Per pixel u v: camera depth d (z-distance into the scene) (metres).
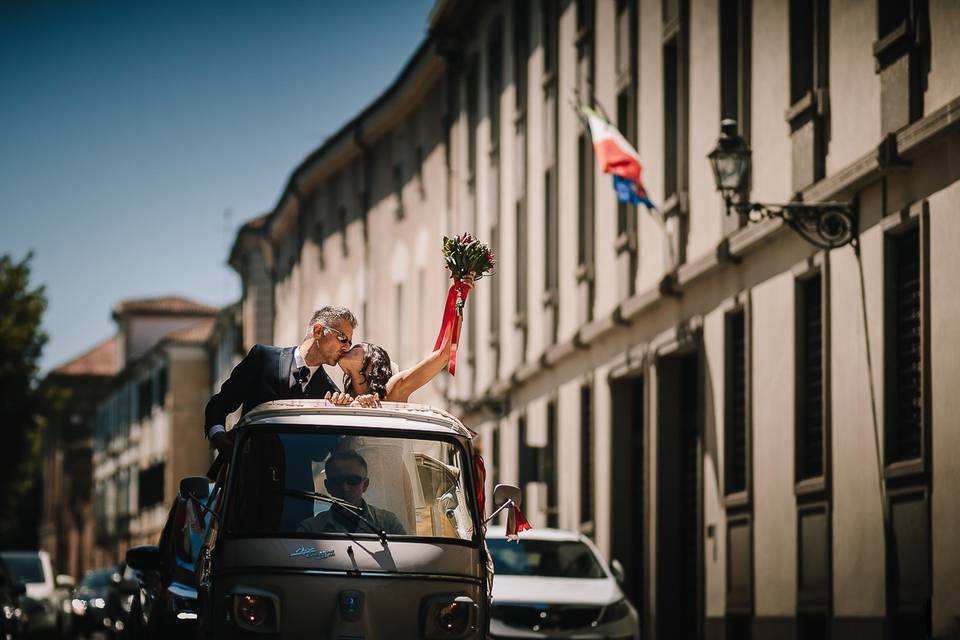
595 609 18.00
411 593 9.73
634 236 24.45
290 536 9.80
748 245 19.06
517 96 32.28
